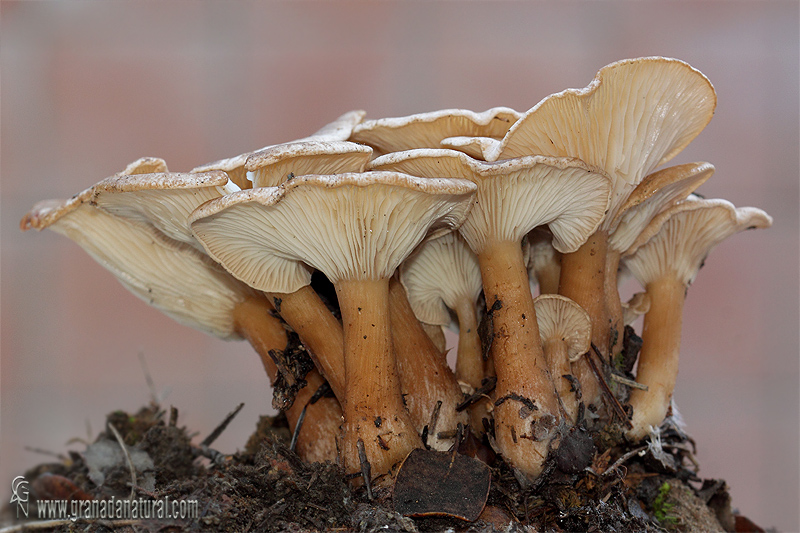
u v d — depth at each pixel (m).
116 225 0.50
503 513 0.48
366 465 0.48
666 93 0.48
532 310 0.49
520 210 0.48
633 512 0.49
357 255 0.48
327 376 0.49
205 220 0.47
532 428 0.48
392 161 0.48
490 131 0.50
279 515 0.48
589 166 0.48
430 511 0.47
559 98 0.47
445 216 0.48
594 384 0.50
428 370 0.49
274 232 0.48
